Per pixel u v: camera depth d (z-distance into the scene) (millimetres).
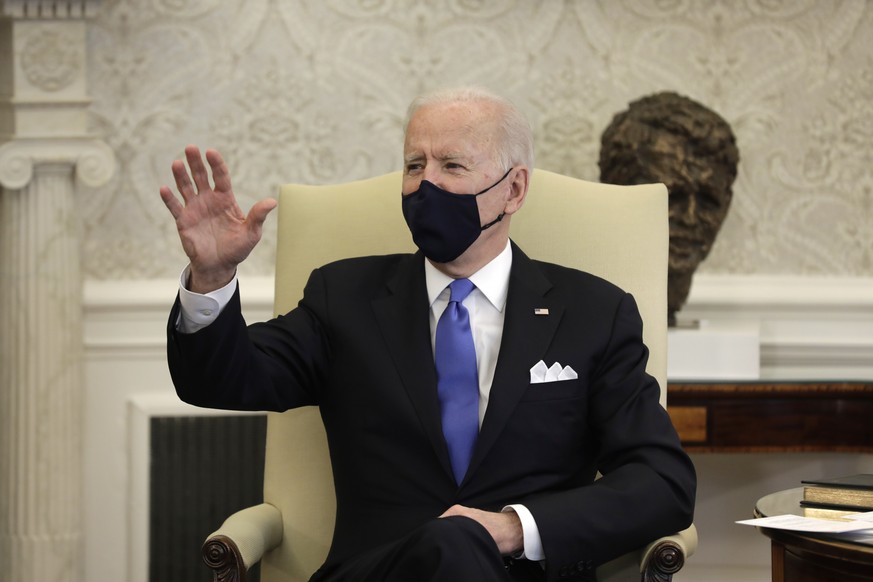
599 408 2936
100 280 4699
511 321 2953
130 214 4703
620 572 2947
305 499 3205
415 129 2947
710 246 4348
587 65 4746
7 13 4371
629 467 2770
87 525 4676
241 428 4750
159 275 4727
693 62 4766
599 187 3400
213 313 2668
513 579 2680
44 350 4477
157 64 4684
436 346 2955
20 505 4484
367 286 3094
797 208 4809
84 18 4441
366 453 2900
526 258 3121
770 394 4117
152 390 4703
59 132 4441
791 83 4789
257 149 4738
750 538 4836
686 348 4238
